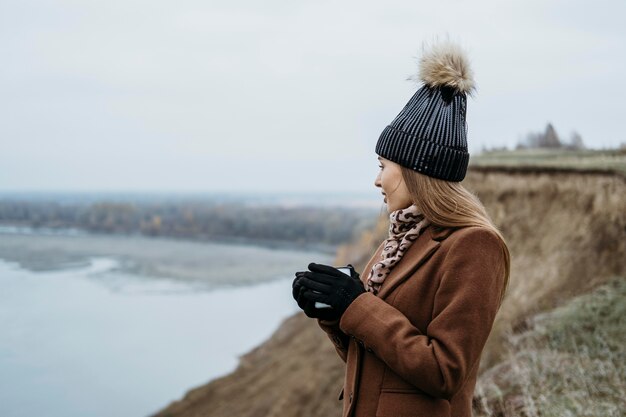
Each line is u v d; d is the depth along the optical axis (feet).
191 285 159.33
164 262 224.94
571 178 35.83
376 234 78.38
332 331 6.39
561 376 15.44
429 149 5.54
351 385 5.95
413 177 5.66
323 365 47.88
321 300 5.68
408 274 5.68
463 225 5.52
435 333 5.16
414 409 5.38
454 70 5.60
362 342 5.56
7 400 59.98
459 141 5.61
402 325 5.31
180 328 98.73
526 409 14.01
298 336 73.67
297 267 211.61
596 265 27.61
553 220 34.83
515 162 42.70
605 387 13.94
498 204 40.75
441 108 5.63
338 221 394.93
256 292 146.20
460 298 5.16
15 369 72.49
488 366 22.16
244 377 61.93
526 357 17.97
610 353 15.84
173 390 62.34
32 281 163.84
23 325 101.35
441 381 5.01
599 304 20.48
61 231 416.46
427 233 5.81
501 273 5.43
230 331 94.89
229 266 213.87
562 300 26.23
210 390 59.67
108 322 104.63
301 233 385.09
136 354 79.66
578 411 12.86
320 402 40.98
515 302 28.35
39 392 62.85
